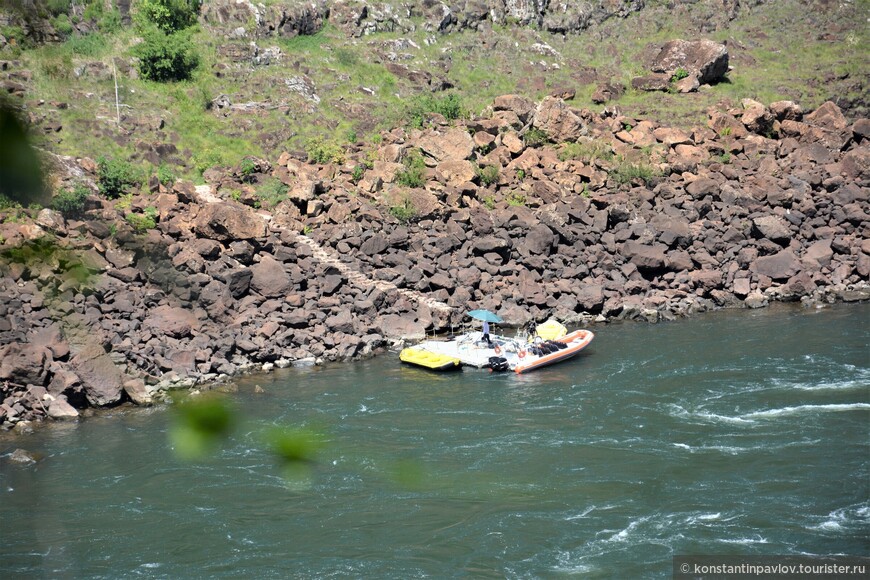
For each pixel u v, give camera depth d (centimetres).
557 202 16812
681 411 10250
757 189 17138
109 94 17325
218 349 12506
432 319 14225
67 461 9300
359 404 10881
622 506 7975
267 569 7069
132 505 8219
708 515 7762
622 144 18725
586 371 11969
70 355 11494
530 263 15450
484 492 8319
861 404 10231
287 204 15750
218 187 16088
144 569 7100
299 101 18925
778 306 15238
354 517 7912
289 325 13400
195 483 8631
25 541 7556
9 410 10525
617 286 15262
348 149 17588
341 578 6906
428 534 7581
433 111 19238
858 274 16000
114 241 13475
